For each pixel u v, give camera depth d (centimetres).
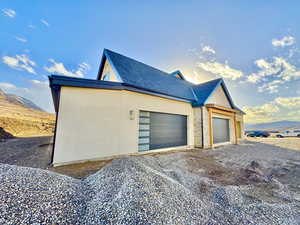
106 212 214
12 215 184
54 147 536
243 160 689
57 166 521
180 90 1128
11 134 1609
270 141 1616
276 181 424
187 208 250
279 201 309
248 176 468
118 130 673
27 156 666
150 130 829
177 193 289
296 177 471
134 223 195
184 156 735
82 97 609
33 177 270
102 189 278
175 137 959
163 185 302
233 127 1388
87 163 561
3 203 196
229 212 263
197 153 841
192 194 311
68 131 566
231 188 357
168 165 564
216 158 731
